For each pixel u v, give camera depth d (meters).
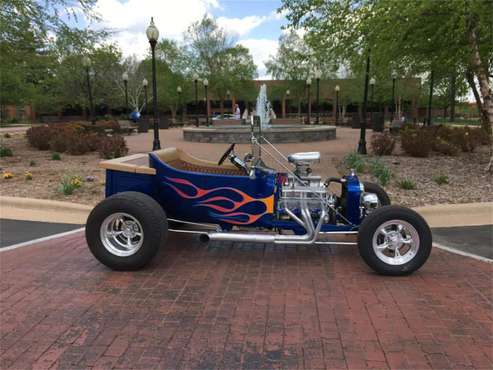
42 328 3.46
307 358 3.02
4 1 12.65
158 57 51.50
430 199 7.55
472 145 14.65
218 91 51.06
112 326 3.48
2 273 4.61
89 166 11.74
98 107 52.28
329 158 13.00
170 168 4.84
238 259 4.98
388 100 47.19
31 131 17.12
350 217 4.85
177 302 3.89
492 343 3.21
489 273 4.54
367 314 3.65
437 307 3.78
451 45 10.80
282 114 59.78
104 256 4.57
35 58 15.88
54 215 7.03
